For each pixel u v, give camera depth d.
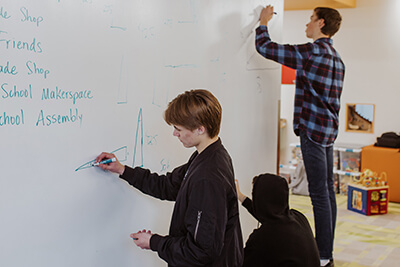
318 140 3.30
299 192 5.90
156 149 2.22
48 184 1.68
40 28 1.60
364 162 5.71
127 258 2.10
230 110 2.83
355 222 4.77
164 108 2.24
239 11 2.82
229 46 2.75
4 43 1.49
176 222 1.72
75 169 1.78
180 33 2.32
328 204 3.43
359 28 5.95
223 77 2.72
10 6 1.50
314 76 3.19
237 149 2.94
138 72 2.06
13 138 1.54
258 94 3.13
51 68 1.65
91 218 1.88
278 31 3.32
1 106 1.49
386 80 5.87
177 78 2.32
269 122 3.30
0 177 1.51
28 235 1.62
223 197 1.63
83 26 1.77
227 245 1.72
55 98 1.68
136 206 2.13
